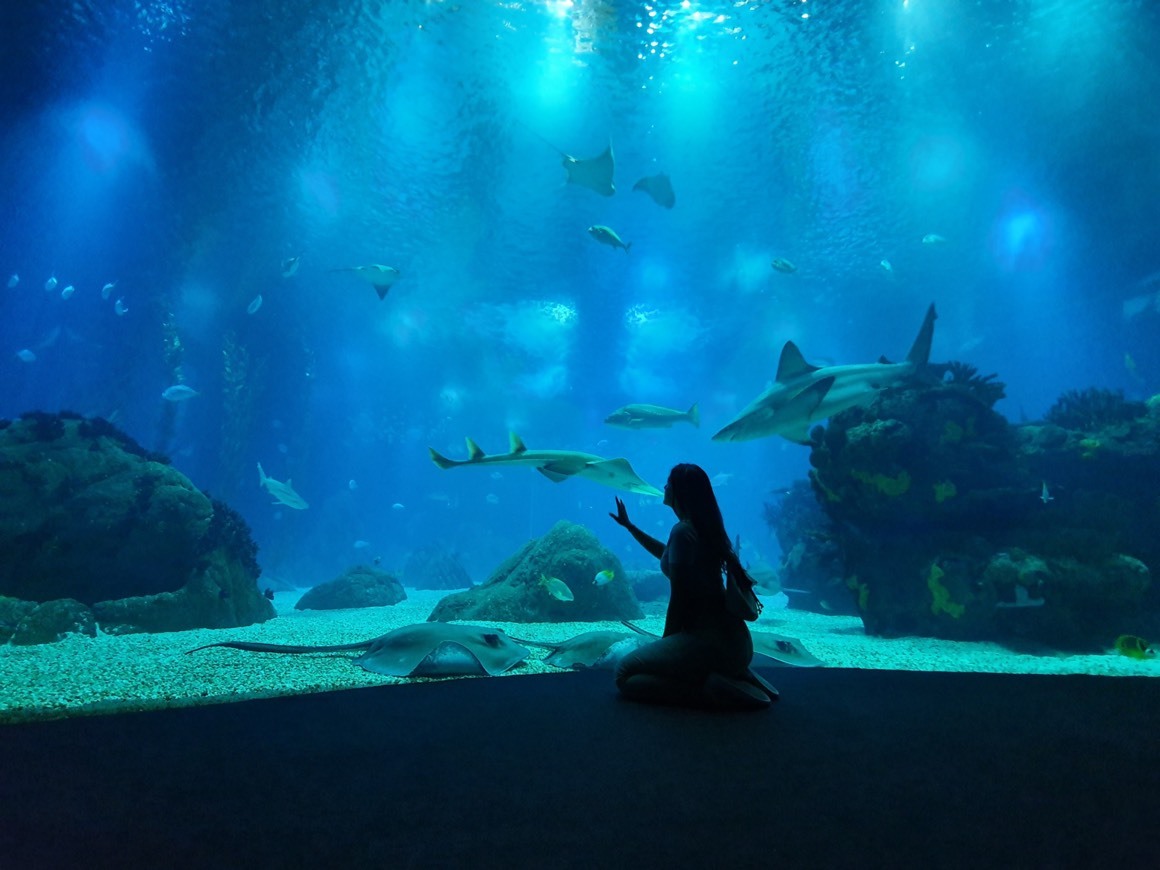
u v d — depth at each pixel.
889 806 1.87
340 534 30.50
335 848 1.59
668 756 2.43
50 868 1.48
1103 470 7.96
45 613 7.18
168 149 18.16
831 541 9.80
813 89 16.03
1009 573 7.35
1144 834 1.64
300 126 16.88
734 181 19.66
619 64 15.52
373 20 13.90
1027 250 24.02
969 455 8.26
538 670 5.03
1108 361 30.38
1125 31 13.95
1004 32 14.28
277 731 2.86
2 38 14.35
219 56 14.82
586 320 29.97
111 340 25.88
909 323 31.06
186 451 27.02
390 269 10.28
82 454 9.18
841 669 4.79
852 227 22.30
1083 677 4.43
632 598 9.49
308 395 29.22
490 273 25.42
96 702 3.69
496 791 2.02
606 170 8.67
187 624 8.41
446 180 19.33
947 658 6.27
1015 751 2.48
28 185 20.44
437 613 9.38
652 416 8.16
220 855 1.55
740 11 14.31
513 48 14.98
